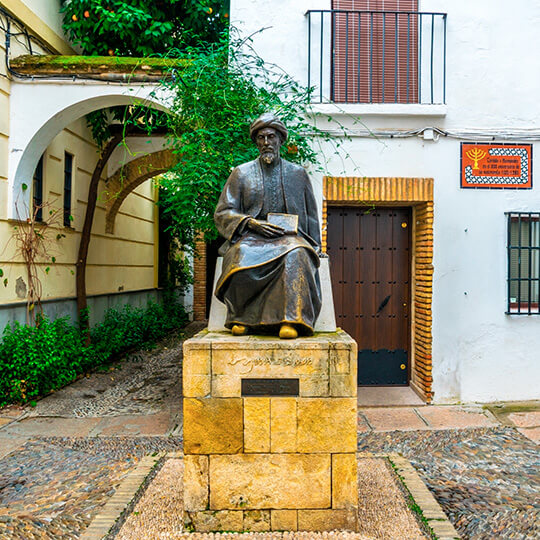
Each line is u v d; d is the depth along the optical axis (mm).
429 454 4523
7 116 6348
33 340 6191
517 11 5965
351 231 6539
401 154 5934
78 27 7457
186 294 15062
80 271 8180
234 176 3484
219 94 5277
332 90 6039
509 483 3928
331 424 3016
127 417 5578
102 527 3107
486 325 6004
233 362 3000
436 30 6000
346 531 3012
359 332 6578
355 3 6082
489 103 5961
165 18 7707
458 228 5973
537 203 6020
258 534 2994
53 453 4527
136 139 9555
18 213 6473
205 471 3035
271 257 3105
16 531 3189
